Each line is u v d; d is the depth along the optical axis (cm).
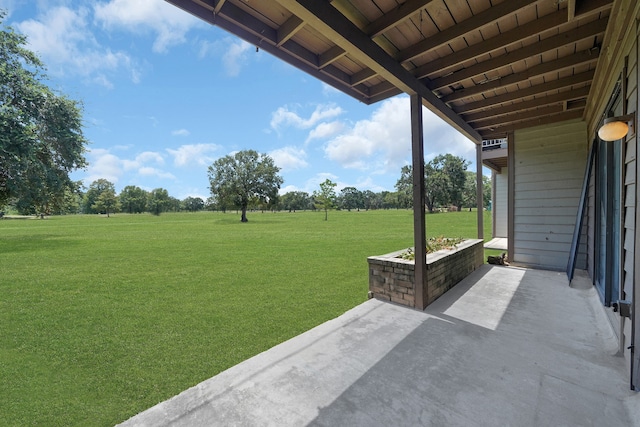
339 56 261
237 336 279
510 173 529
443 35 240
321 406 161
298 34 245
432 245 444
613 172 283
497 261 541
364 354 216
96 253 834
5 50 1268
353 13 217
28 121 1253
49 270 605
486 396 166
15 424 162
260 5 210
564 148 476
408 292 319
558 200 484
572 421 145
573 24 239
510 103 416
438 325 267
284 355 217
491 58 288
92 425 162
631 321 171
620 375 183
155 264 661
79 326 308
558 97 381
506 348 221
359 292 427
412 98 312
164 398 186
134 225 2270
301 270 586
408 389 174
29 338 280
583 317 280
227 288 455
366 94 356
